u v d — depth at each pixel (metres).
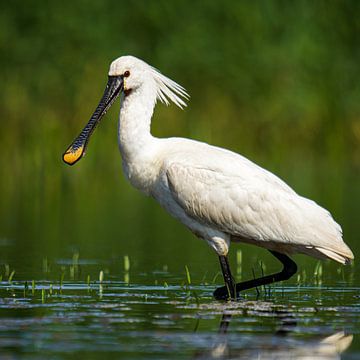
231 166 12.75
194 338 9.80
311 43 29.48
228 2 29.06
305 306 11.67
